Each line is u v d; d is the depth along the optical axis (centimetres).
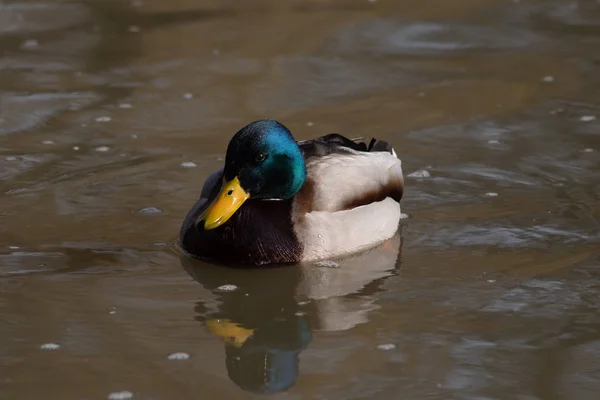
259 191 1024
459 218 1165
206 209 1033
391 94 1586
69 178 1266
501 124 1459
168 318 936
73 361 852
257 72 1677
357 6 1995
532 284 998
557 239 1100
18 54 1739
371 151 1160
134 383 818
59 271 1027
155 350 874
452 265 1048
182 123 1463
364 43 1812
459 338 894
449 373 836
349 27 1889
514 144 1382
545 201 1202
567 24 1903
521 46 1797
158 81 1630
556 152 1350
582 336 895
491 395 803
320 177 1066
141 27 1880
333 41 1820
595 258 1051
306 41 1817
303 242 1046
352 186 1075
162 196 1220
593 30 1867
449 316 936
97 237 1110
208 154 1351
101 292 984
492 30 1877
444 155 1351
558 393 806
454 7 1992
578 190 1230
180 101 1548
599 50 1766
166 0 2017
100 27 1880
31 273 1020
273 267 1048
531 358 859
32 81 1616
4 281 1000
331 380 829
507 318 929
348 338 900
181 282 1012
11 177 1265
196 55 1747
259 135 1009
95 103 1534
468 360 856
